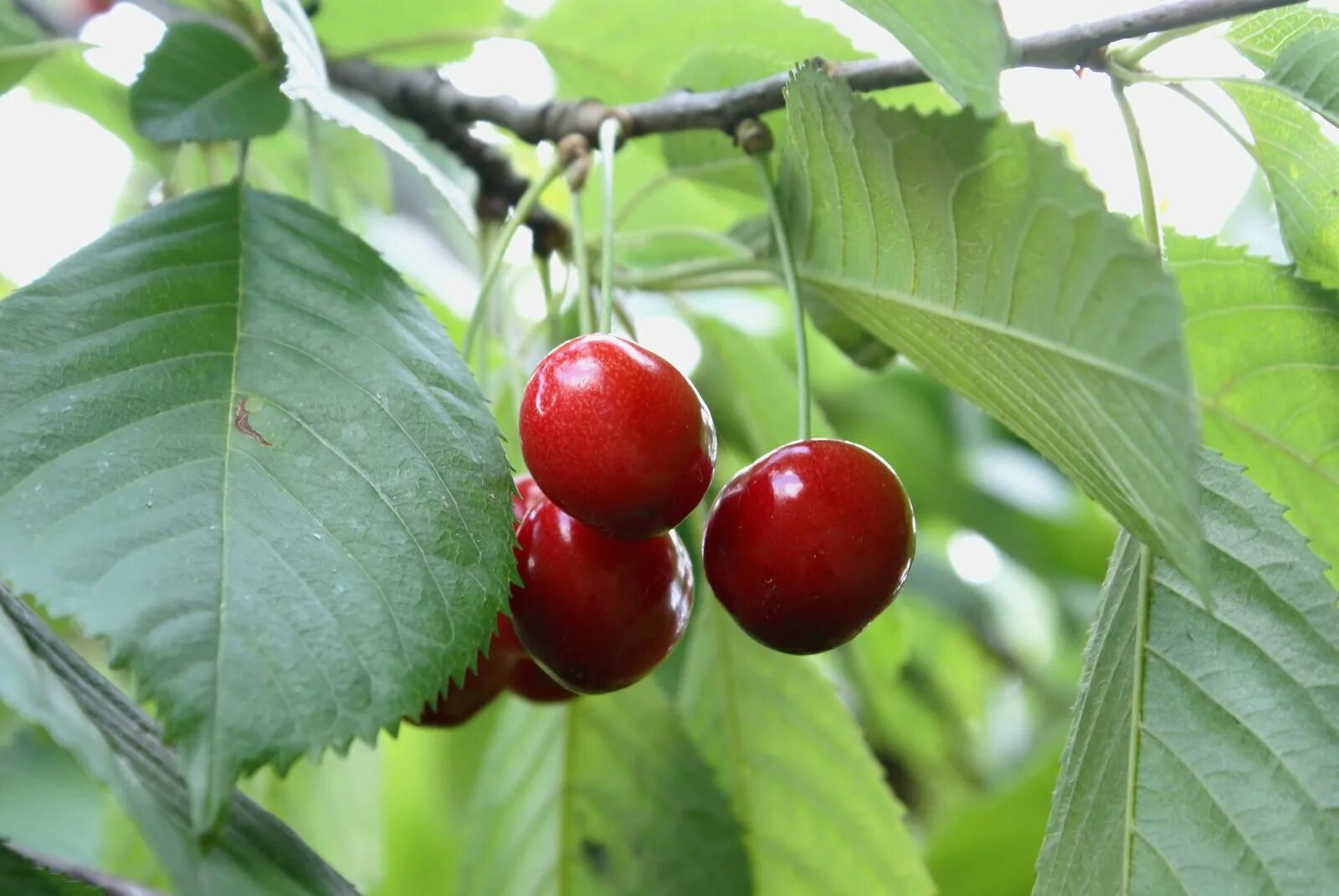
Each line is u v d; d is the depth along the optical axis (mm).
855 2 322
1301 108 354
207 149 450
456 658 316
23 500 312
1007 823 465
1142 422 306
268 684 306
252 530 314
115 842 421
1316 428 366
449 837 510
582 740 423
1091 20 344
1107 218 308
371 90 418
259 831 334
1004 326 326
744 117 367
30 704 303
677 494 333
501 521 326
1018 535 582
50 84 457
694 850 415
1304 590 349
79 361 325
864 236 346
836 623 339
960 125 316
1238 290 361
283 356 333
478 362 417
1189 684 352
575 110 382
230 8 410
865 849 423
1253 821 345
